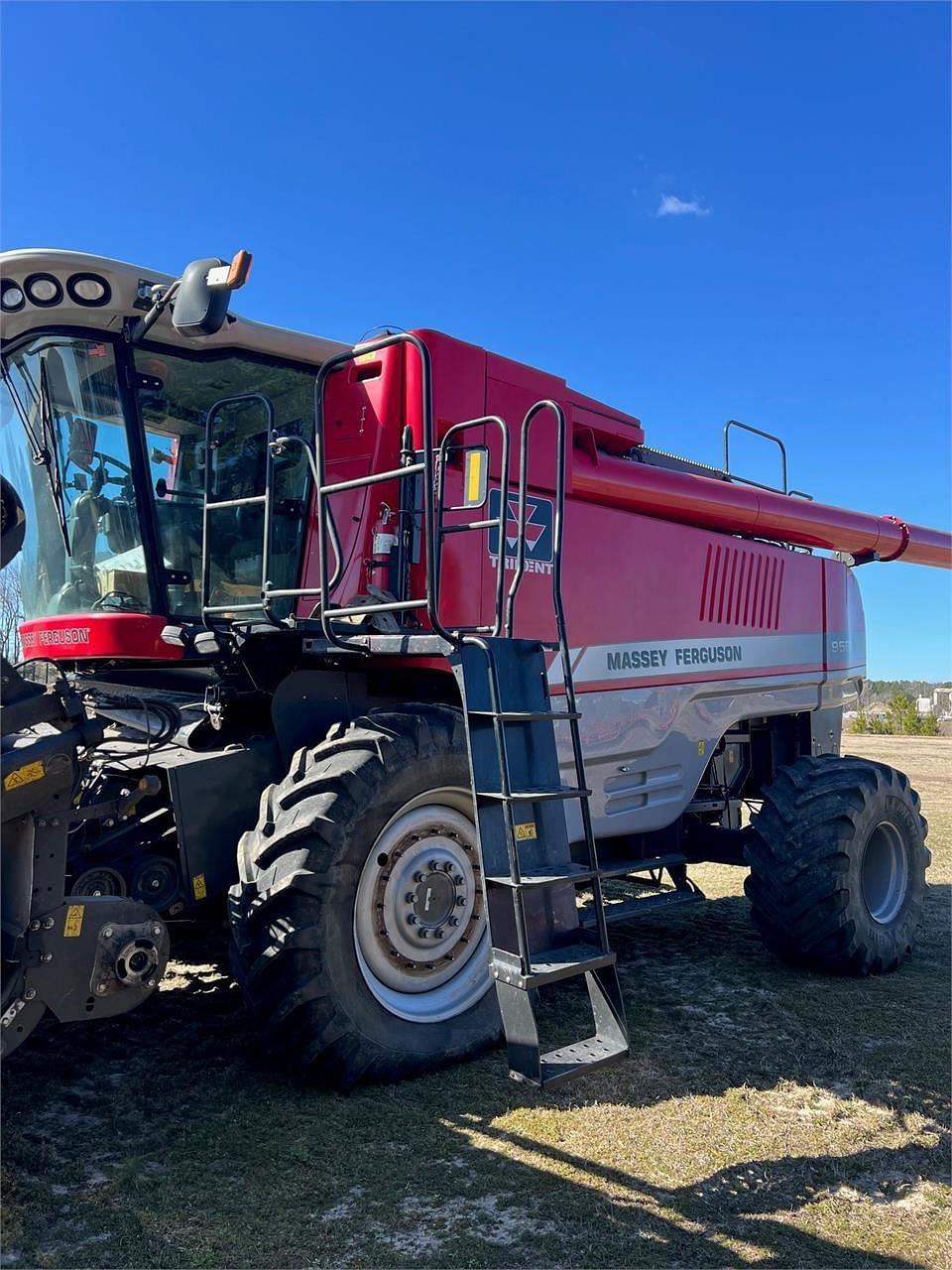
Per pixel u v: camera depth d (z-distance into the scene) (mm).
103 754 3760
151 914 2975
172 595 4023
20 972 2688
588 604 4797
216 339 4047
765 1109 3293
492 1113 3150
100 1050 3580
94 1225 2439
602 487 5051
